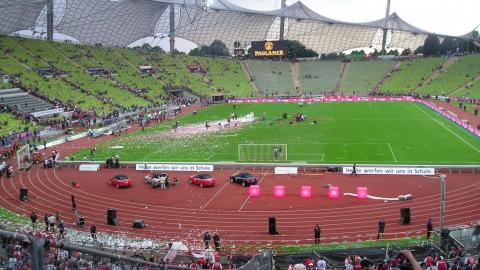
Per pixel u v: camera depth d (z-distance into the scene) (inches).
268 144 2733.8
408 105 4790.8
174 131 3366.1
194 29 7071.9
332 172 2143.2
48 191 1902.1
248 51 7047.2
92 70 5034.5
